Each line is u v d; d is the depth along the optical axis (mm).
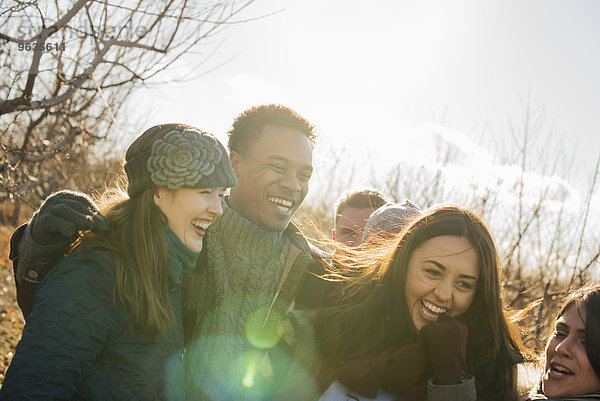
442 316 2094
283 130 2432
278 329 2428
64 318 1608
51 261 1751
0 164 3760
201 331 2271
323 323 2359
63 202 1724
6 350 4695
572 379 1913
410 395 2029
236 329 2328
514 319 2461
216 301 2316
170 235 1882
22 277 1793
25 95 3084
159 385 1787
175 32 3223
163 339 1838
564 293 4219
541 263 4695
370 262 2443
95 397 1707
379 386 2070
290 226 2645
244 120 2506
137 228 1818
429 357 2051
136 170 1861
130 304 1751
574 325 1935
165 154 1807
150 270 1796
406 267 2232
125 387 1729
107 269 1726
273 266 2445
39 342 1571
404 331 2242
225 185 1914
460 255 2117
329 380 2195
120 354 1737
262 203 2428
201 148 1838
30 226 1748
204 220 1924
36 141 4426
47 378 1556
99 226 1736
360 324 2307
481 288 2186
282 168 2422
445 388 1902
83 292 1656
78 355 1617
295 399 2197
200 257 2326
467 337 2162
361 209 3551
